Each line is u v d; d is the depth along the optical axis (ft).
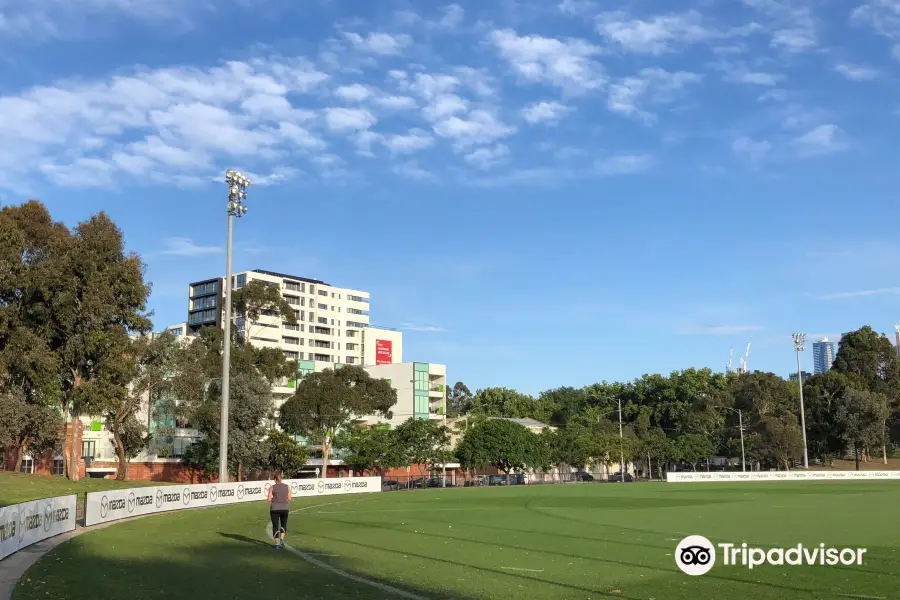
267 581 53.98
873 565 63.05
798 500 161.48
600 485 267.80
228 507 137.08
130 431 219.20
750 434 398.83
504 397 555.28
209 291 544.21
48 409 195.62
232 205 159.74
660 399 520.01
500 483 301.43
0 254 186.19
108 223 200.23
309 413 273.33
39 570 57.21
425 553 70.59
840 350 469.98
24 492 149.07
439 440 298.76
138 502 112.98
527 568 60.75
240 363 262.06
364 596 48.34
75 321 193.67
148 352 213.46
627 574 57.72
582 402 586.45
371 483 223.10
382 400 300.20
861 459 465.88
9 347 184.03
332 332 554.05
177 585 52.06
